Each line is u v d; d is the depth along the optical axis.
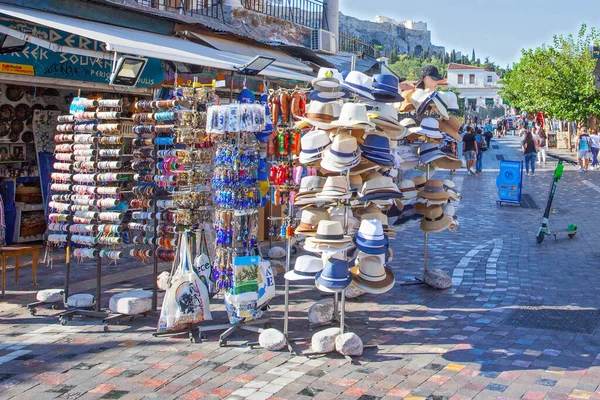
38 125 11.24
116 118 7.15
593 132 33.91
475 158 27.66
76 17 9.12
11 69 9.04
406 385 5.29
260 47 12.77
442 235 13.44
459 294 8.43
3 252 8.06
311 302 8.05
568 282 9.06
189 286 6.61
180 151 6.91
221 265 6.70
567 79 34.41
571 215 16.22
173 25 10.80
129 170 9.88
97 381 5.34
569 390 5.16
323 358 5.97
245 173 6.63
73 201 7.40
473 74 126.69
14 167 11.46
